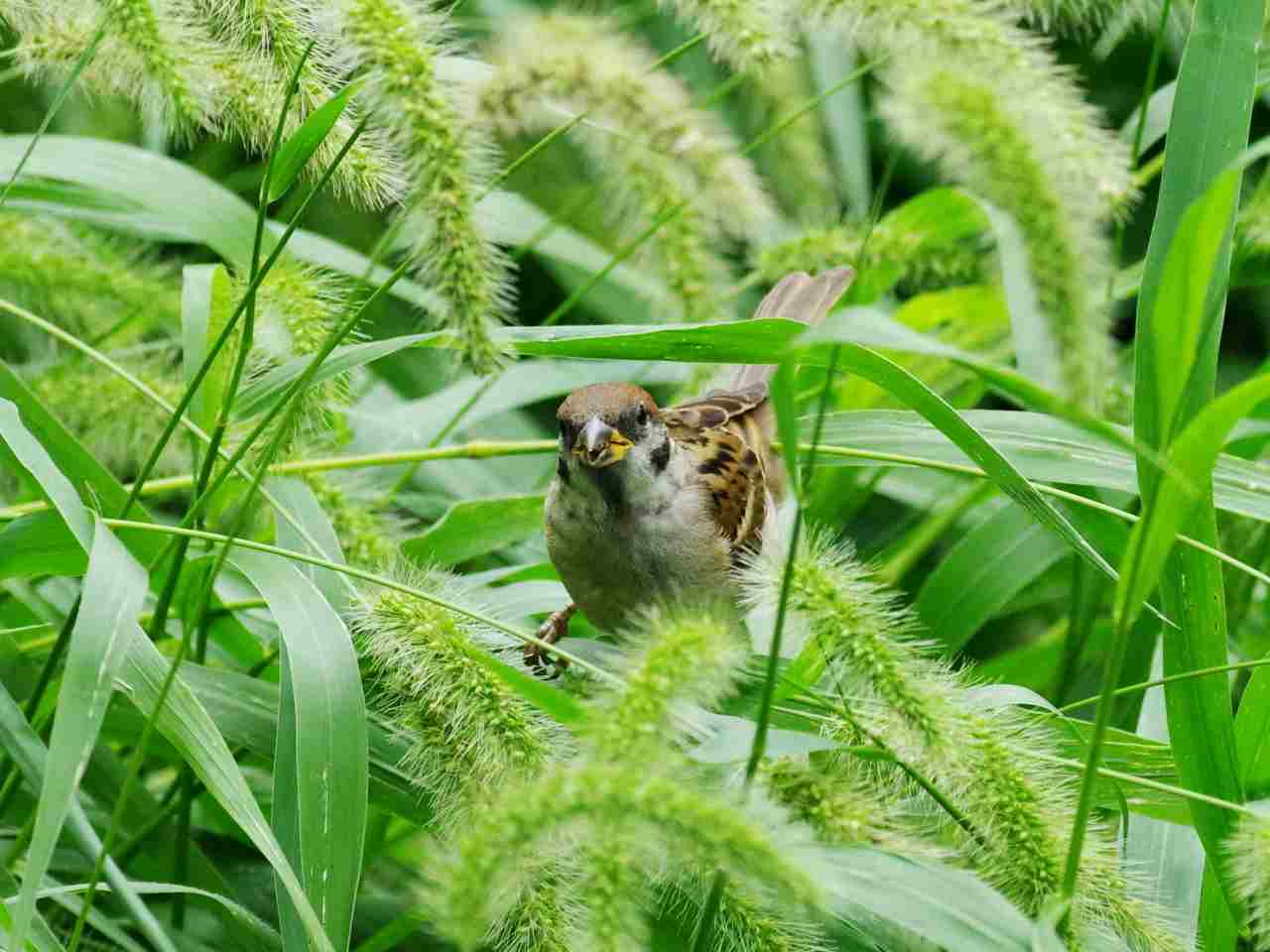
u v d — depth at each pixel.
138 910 4.45
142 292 7.88
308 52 5.27
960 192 8.50
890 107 6.36
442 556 7.60
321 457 7.14
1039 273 6.05
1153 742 5.87
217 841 7.04
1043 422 6.81
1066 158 6.17
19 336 9.70
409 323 10.67
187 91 5.62
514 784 4.67
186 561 6.56
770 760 5.18
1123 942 4.97
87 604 4.79
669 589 7.67
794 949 4.75
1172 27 9.61
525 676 4.97
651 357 5.78
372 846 6.64
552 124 7.28
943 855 5.21
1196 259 3.82
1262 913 4.70
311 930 4.48
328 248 9.00
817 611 4.80
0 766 6.55
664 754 4.03
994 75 6.22
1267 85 7.32
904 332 4.02
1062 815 4.92
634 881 3.99
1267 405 7.20
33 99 10.85
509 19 9.83
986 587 8.04
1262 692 5.87
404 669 5.07
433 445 7.61
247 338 5.55
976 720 4.87
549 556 8.37
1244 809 4.82
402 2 5.41
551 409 11.71
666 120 6.89
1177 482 3.90
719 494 7.77
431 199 5.44
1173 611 5.66
